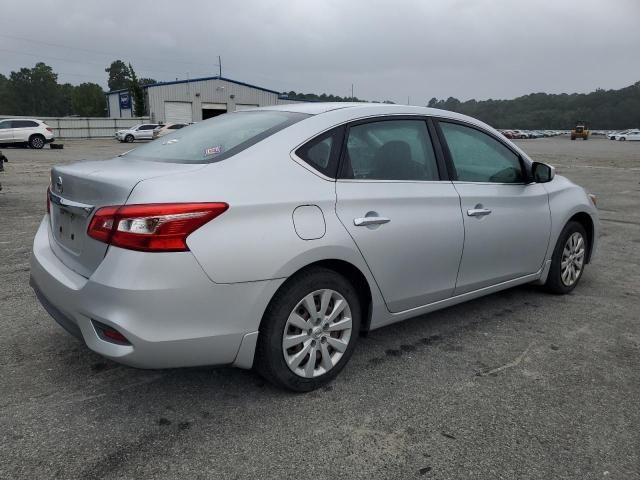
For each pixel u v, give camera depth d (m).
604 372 3.39
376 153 3.31
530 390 3.15
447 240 3.54
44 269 2.96
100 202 2.63
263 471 2.40
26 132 27.83
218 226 2.57
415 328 4.05
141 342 2.47
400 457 2.52
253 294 2.69
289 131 3.02
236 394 3.04
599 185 14.28
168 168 2.78
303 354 2.97
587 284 5.24
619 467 2.48
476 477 2.39
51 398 2.96
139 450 2.53
